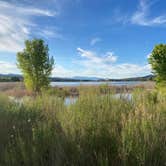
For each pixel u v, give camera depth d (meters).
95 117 3.23
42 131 3.03
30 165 2.48
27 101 6.15
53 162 2.38
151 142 2.37
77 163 2.34
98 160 2.27
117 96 4.82
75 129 2.89
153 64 11.48
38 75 14.59
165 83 10.77
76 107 3.81
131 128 2.58
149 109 3.43
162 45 11.41
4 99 6.95
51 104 5.30
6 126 3.61
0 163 2.57
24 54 14.74
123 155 2.25
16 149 2.70
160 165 2.21
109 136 2.68
